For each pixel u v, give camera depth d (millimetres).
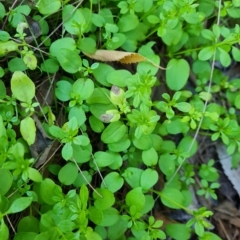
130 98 260
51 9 248
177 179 278
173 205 255
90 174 251
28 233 218
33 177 207
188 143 274
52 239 212
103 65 254
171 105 250
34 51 259
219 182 319
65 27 250
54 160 257
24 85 224
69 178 239
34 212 242
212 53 264
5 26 256
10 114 233
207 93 276
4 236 197
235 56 266
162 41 305
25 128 223
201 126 278
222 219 311
